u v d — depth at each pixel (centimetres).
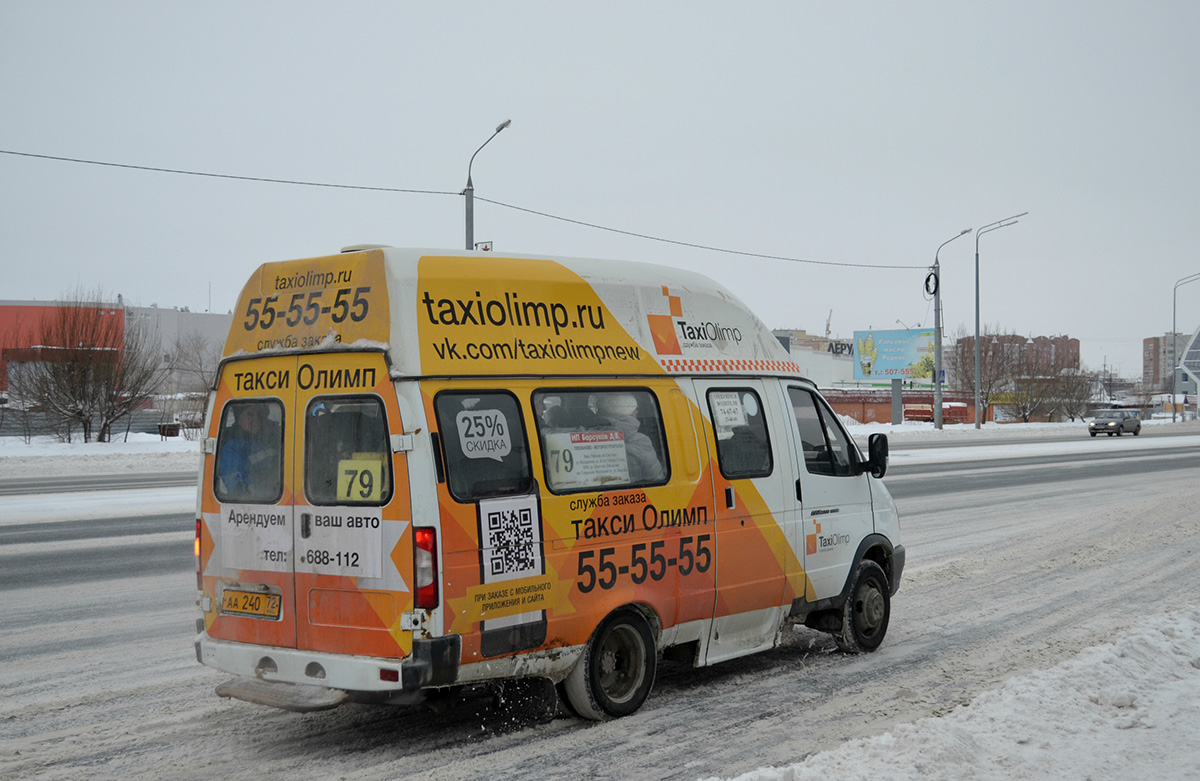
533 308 579
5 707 620
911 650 775
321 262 553
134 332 3747
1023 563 1192
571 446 575
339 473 528
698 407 656
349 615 521
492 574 526
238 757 530
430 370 520
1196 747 523
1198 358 10950
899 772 475
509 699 590
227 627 569
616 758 525
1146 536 1408
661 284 661
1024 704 587
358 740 558
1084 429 5866
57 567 1142
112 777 500
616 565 588
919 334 6531
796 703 630
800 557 713
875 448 801
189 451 3253
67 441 3575
